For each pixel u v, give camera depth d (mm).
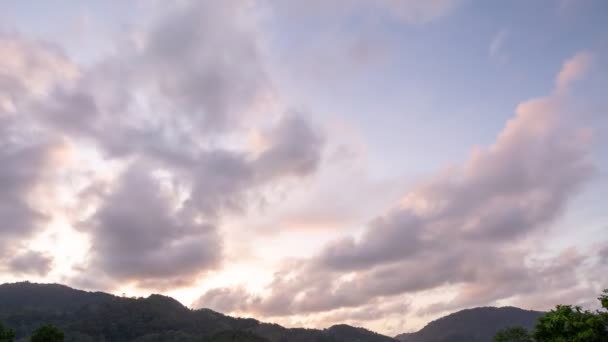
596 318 48875
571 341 49156
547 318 53688
